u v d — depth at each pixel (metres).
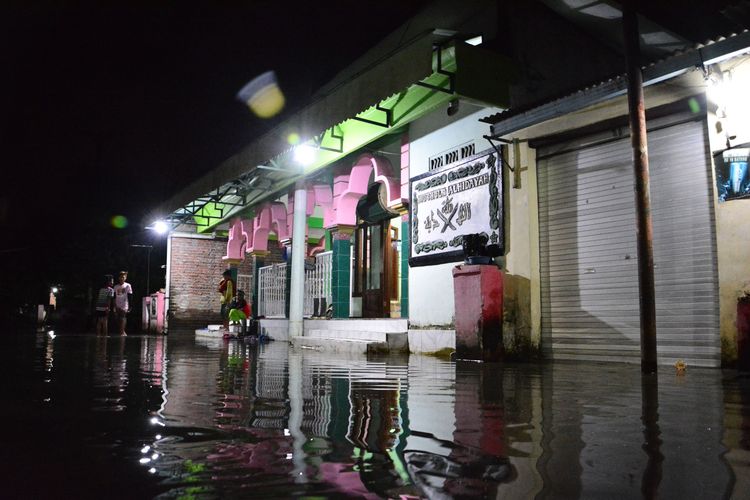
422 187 10.80
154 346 11.93
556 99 8.02
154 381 4.87
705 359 7.00
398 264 13.63
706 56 6.47
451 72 8.71
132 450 2.20
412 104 10.36
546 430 2.65
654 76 6.90
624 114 7.70
